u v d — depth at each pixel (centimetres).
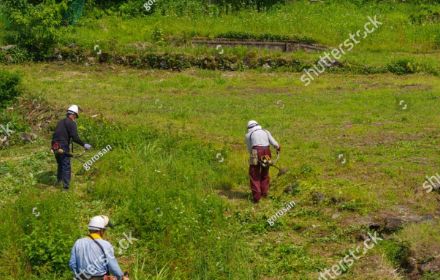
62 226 1328
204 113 2361
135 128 2014
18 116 2291
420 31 3716
